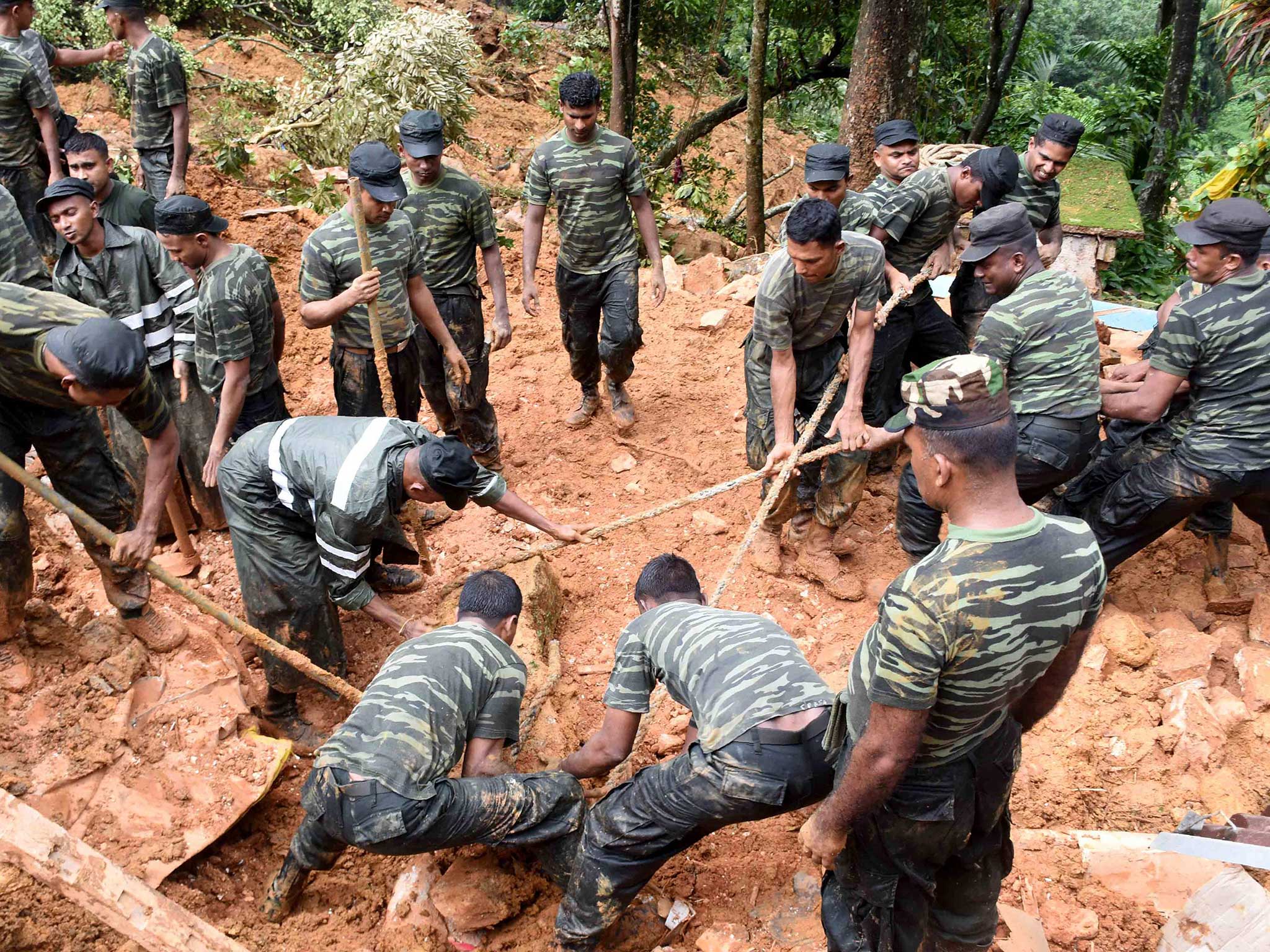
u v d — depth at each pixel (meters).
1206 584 5.25
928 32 12.95
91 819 3.63
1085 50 16.52
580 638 5.05
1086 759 4.30
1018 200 5.97
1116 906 3.65
